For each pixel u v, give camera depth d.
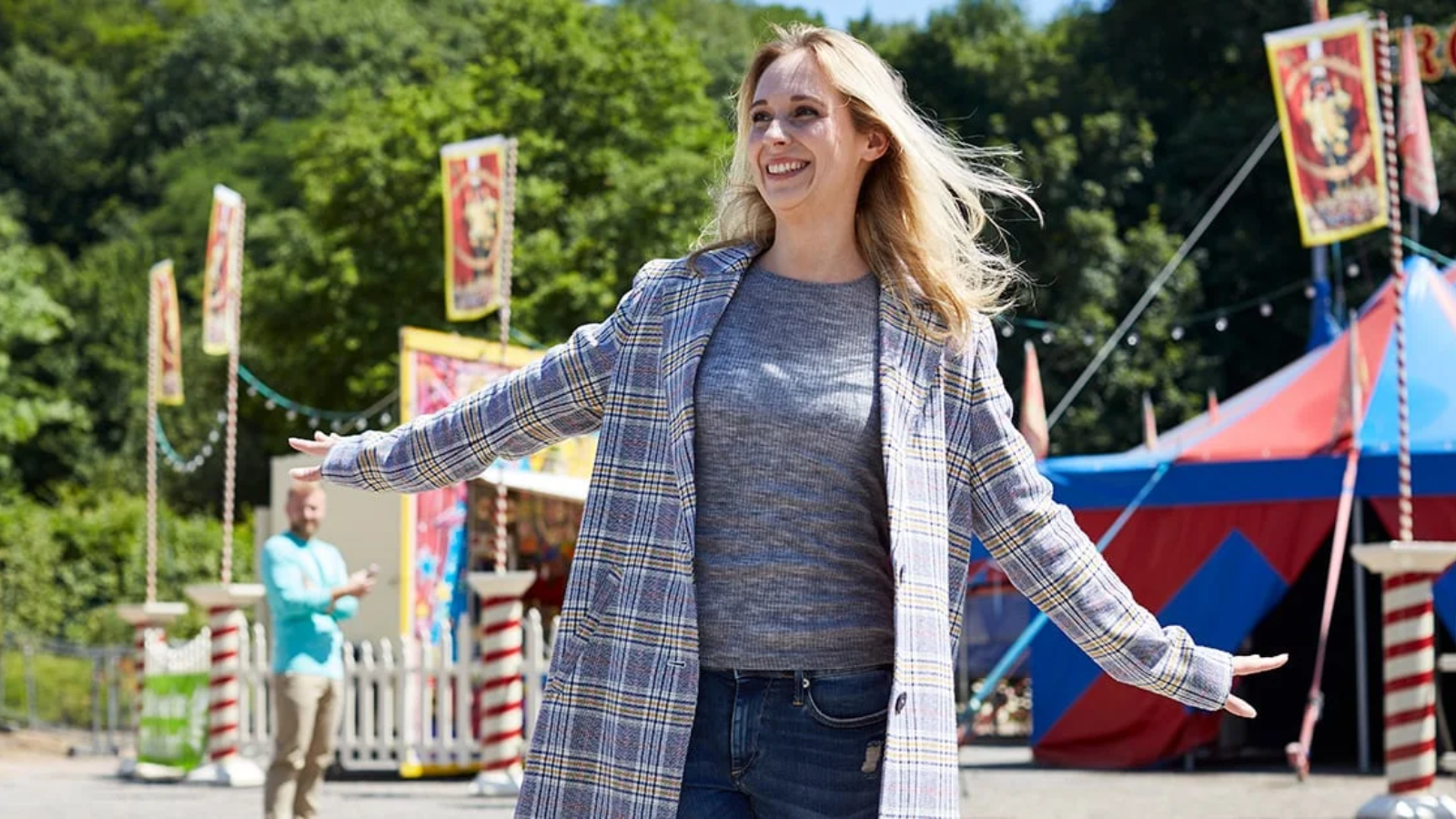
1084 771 15.79
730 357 3.58
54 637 36.97
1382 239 37.53
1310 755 17.39
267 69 70.69
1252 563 15.33
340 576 10.84
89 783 16.31
